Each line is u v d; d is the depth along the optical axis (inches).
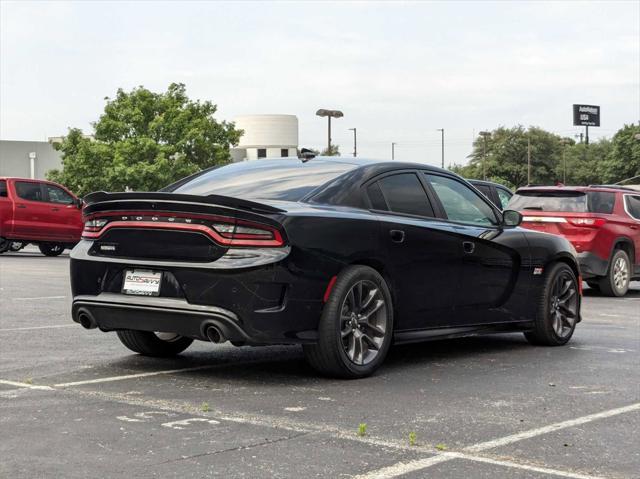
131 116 2111.2
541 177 5083.7
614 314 452.1
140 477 150.9
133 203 239.5
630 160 4862.2
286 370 261.4
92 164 2062.0
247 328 229.3
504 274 302.7
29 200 903.7
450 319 283.6
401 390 233.9
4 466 156.3
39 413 197.6
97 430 182.7
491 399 223.6
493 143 5241.1
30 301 451.5
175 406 207.8
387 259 257.4
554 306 323.6
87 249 251.1
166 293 235.1
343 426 190.7
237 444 173.5
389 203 267.7
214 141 2241.6
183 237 234.2
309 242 235.6
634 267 581.6
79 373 250.2
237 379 245.3
